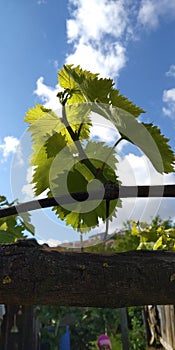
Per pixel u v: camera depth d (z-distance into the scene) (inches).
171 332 199.5
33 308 265.7
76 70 35.2
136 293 28.7
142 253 30.5
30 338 245.6
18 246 29.8
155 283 28.8
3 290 28.0
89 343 355.6
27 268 28.3
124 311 263.0
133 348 352.2
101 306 29.2
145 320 311.6
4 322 207.5
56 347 317.7
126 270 29.0
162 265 29.4
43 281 28.1
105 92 32.6
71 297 28.4
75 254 29.9
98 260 29.3
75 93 35.0
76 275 28.4
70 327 358.9
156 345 271.0
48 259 28.8
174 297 29.0
